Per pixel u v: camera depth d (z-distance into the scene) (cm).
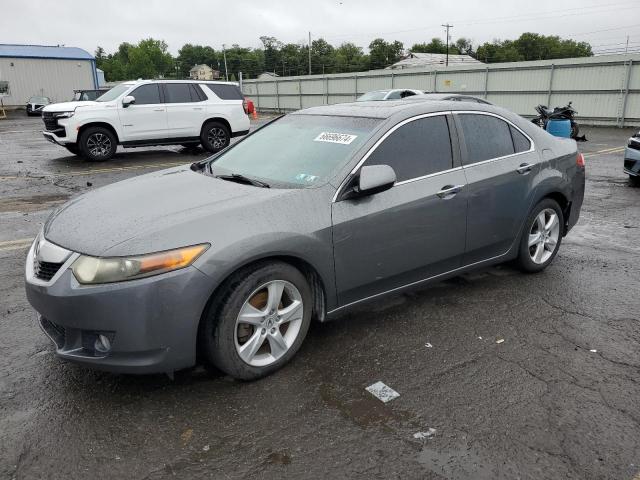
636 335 378
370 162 359
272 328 322
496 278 484
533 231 480
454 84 2973
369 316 408
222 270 290
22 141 1814
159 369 290
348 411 292
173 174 408
